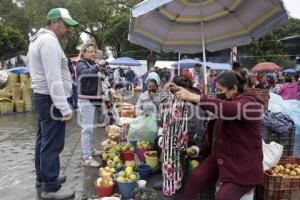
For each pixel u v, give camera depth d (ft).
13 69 41.52
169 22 17.33
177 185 13.55
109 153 17.20
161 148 15.17
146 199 13.19
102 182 13.96
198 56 70.90
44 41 12.32
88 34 141.08
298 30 105.50
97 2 129.70
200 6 16.35
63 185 15.60
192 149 13.74
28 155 20.62
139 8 12.66
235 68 18.49
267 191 12.85
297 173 13.41
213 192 13.37
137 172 15.83
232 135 10.62
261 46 101.96
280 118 15.92
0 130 28.66
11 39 107.65
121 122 21.94
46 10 127.34
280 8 14.43
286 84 33.37
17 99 40.34
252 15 16.40
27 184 15.65
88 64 17.66
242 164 10.50
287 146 15.74
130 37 16.92
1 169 17.84
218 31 18.33
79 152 21.36
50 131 13.29
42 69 12.84
